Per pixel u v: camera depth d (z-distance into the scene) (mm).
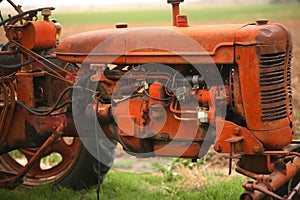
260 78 5145
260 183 4961
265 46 5094
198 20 26922
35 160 6191
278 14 30500
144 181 7535
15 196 6809
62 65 6379
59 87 6406
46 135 6188
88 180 7055
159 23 26594
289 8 36344
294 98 11445
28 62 6012
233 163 8055
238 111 5273
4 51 6141
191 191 6984
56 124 6113
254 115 5180
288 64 5383
